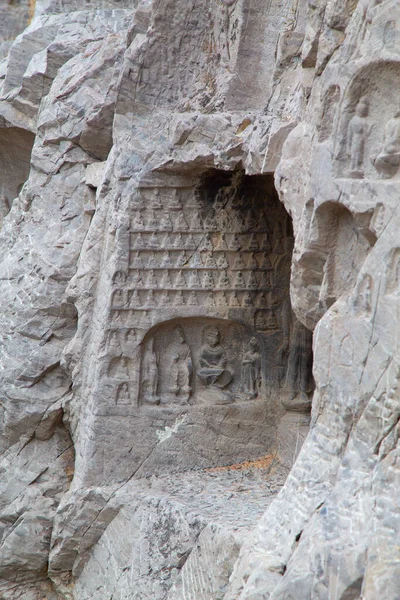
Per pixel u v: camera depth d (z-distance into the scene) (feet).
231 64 25.67
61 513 27.94
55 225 30.42
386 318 17.17
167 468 27.96
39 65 32.68
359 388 17.87
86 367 28.48
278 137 22.38
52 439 30.48
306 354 28.53
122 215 26.89
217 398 28.50
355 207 18.04
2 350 30.30
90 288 28.27
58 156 30.71
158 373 28.07
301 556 17.60
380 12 17.66
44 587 30.04
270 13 25.05
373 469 17.24
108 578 26.81
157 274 27.35
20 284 30.53
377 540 16.49
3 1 40.45
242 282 27.96
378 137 17.99
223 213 27.55
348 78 18.28
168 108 26.86
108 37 30.42
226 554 22.57
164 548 25.00
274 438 29.01
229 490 26.55
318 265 20.13
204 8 26.27
